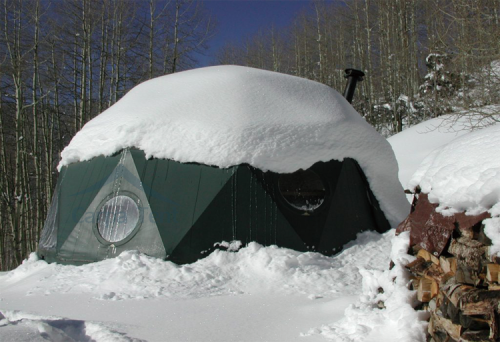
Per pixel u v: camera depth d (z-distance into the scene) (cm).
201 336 340
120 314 406
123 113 698
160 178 625
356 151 700
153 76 2623
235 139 625
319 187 671
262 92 700
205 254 580
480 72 1392
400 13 2973
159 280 521
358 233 673
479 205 246
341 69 3391
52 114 2484
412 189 337
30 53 2219
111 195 636
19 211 1786
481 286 246
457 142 304
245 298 462
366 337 289
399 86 2909
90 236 622
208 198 603
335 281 516
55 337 312
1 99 2041
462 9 1383
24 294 502
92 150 677
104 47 2492
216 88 696
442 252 280
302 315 386
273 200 614
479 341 235
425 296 286
